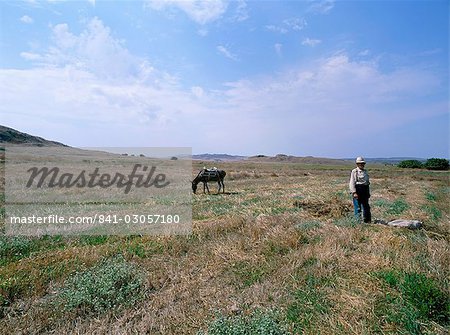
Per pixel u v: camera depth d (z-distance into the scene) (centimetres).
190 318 488
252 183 2722
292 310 495
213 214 1255
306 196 1658
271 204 1418
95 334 452
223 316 471
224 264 679
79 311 509
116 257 728
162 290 590
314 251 697
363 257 659
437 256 634
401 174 4266
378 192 1877
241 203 1516
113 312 503
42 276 621
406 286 508
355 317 464
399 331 429
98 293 542
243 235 869
